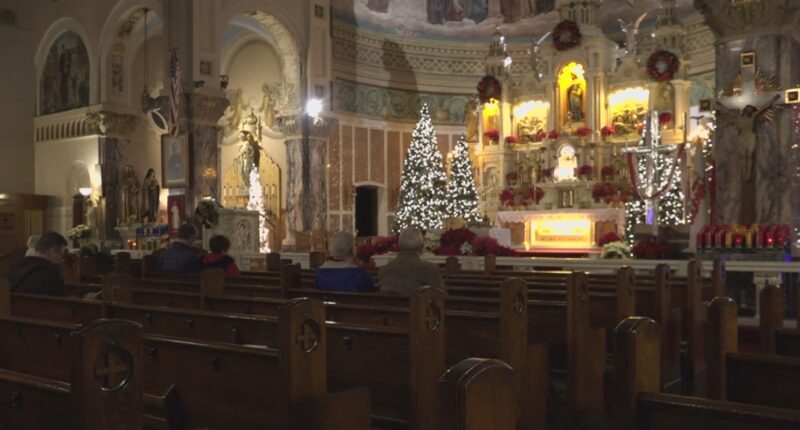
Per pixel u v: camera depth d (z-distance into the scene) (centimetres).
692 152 1950
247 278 1030
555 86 2444
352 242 781
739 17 1330
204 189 2134
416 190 2430
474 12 2836
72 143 2581
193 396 460
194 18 2117
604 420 661
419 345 482
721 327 397
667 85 2211
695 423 263
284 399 402
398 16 2777
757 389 358
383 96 2769
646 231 1539
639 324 280
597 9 2494
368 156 2709
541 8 2755
